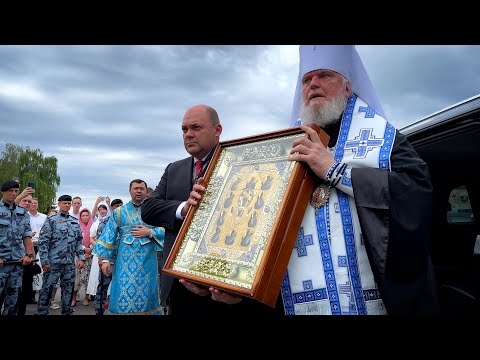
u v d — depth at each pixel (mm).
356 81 1914
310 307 1578
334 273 1562
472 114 1981
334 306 1540
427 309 1635
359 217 1493
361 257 1557
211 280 1499
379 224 1466
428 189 1525
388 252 1455
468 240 2391
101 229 6504
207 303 2240
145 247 4305
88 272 8555
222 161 1927
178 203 2355
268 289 1354
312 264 1596
